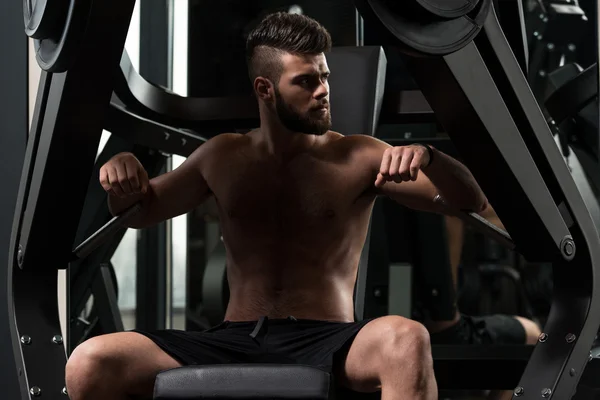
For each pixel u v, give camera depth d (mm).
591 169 3461
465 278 4367
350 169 2268
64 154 2100
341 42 3660
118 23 1846
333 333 2104
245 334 2189
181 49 4207
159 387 1925
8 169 2959
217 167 2348
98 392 1983
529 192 2004
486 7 1765
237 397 1867
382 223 4102
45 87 2174
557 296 2242
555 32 3959
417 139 3900
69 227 2238
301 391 1841
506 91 2006
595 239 2195
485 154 1941
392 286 4008
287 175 2283
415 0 1633
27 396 2184
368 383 1951
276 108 2180
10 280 2322
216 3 4160
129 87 2965
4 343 2918
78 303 3469
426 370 1846
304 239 2268
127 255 4238
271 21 2207
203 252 4707
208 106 3107
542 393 2094
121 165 2143
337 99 2891
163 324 4367
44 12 1827
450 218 4105
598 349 2957
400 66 3762
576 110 3291
